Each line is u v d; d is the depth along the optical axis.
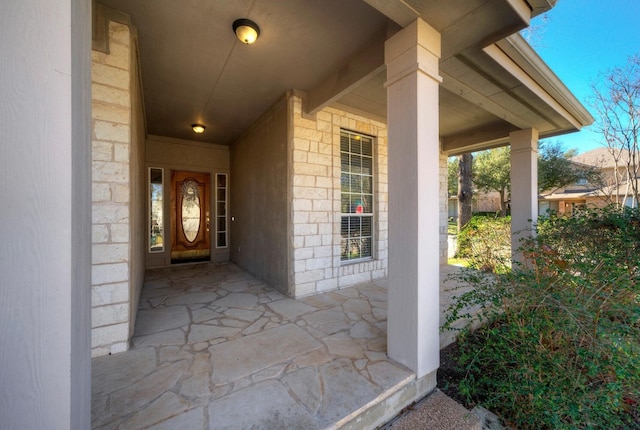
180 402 1.51
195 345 2.21
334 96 3.02
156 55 2.67
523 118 3.73
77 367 0.76
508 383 1.70
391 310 1.99
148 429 1.32
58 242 0.67
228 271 5.06
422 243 1.84
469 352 2.04
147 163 5.30
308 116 3.58
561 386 1.55
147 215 5.31
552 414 1.50
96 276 2.03
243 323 2.67
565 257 2.33
